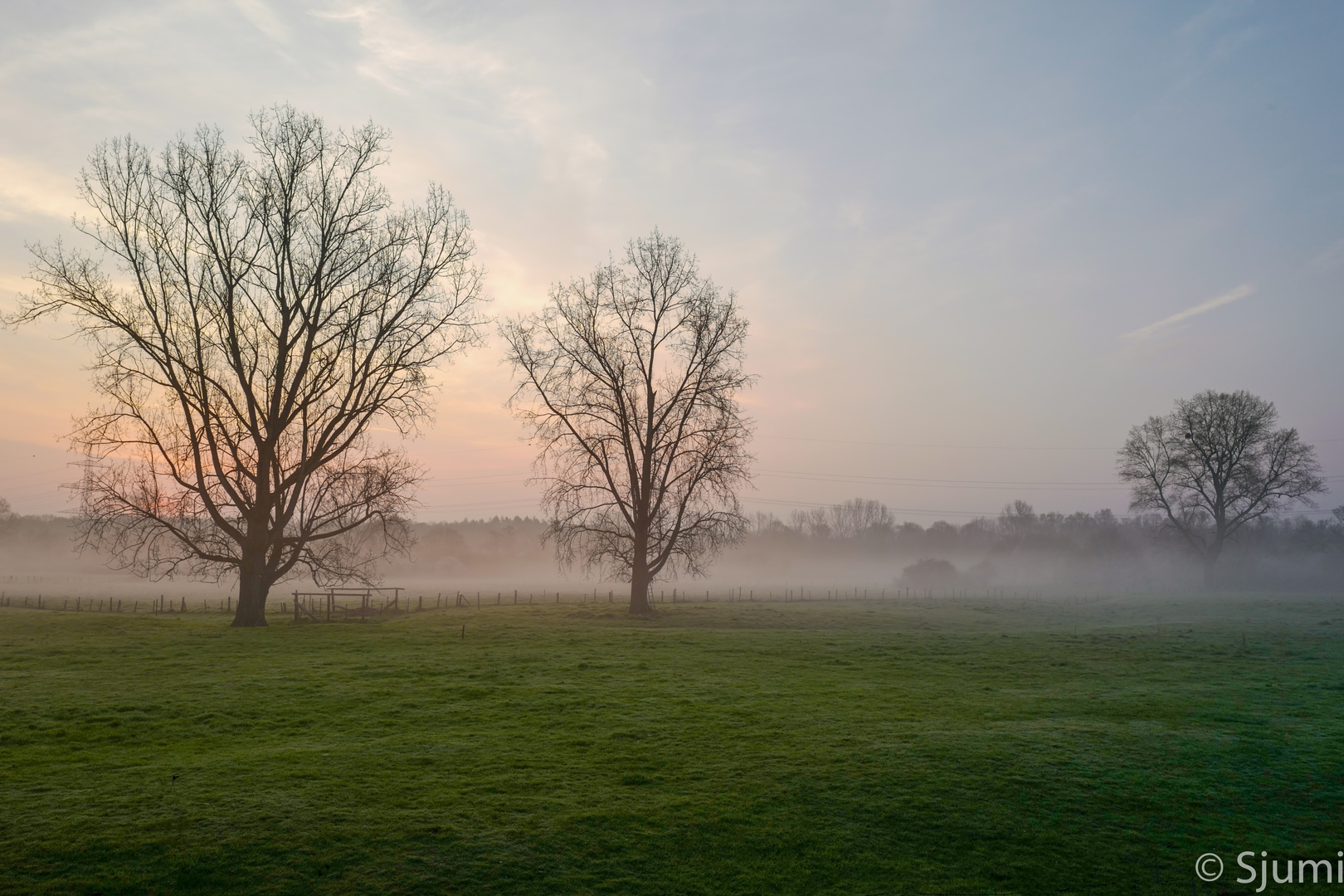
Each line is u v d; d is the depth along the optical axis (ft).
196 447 122.93
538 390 167.43
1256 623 158.30
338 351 130.62
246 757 51.55
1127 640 122.72
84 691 69.92
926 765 50.83
